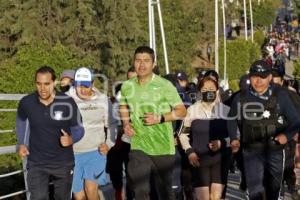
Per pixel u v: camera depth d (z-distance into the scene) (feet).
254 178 24.53
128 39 151.02
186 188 29.89
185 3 175.22
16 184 36.70
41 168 24.34
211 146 26.35
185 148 26.96
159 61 161.17
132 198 29.73
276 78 31.17
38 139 24.18
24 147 24.14
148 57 24.08
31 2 144.77
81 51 144.15
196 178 27.02
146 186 24.43
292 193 31.40
